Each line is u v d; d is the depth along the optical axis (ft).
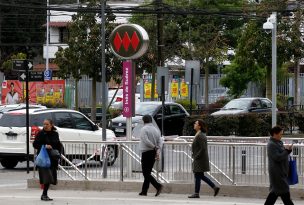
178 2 308.19
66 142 112.37
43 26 422.82
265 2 238.27
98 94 322.34
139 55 118.11
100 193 107.34
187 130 199.93
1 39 416.67
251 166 101.76
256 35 246.06
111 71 250.37
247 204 93.81
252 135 199.52
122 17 327.47
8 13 404.16
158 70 153.79
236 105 220.02
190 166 105.70
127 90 118.32
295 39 242.37
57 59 257.14
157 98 298.56
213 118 200.03
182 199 99.60
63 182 112.57
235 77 301.22
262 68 287.07
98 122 250.78
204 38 304.50
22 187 116.67
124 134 196.95
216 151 103.86
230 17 294.66
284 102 293.23
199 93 339.16
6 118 144.36
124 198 101.04
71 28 253.24
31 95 286.05
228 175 103.14
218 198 100.68
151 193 107.14
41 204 95.09
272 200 80.74
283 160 79.36
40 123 142.10
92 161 111.75
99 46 248.32
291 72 353.72
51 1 424.05
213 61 306.76
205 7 306.35
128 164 110.01
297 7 248.11
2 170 146.10
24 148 141.69
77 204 95.09
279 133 80.12
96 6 249.75
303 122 212.84
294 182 80.64
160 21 230.48
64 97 293.02
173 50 311.06
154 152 101.40
